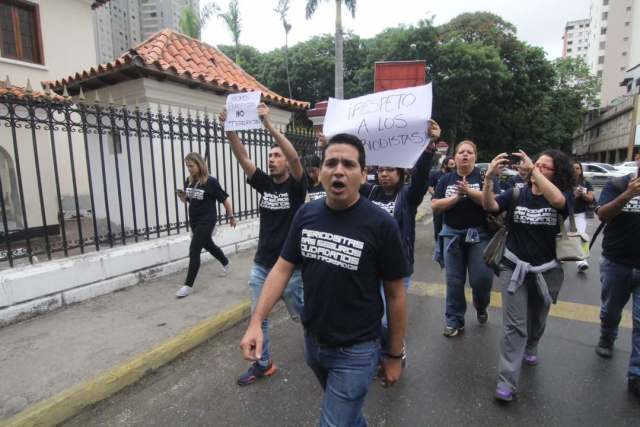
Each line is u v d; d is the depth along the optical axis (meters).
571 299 5.13
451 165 7.57
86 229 8.52
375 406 2.96
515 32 31.78
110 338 3.88
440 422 2.79
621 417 2.82
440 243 4.32
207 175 5.21
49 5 10.80
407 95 2.85
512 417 2.83
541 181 2.87
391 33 28.20
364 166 1.85
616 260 3.26
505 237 3.11
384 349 2.08
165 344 3.73
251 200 7.91
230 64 9.59
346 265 1.80
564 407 2.93
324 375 2.10
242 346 1.86
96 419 2.91
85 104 4.87
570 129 40.69
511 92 30.27
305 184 3.29
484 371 3.44
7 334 3.98
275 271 2.04
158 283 5.52
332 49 31.12
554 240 3.01
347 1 16.08
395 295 1.89
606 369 3.44
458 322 4.09
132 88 6.79
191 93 7.31
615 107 46.47
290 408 2.98
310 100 31.66
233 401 3.08
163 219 7.18
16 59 10.19
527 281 3.07
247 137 7.31
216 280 5.67
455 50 25.34
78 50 11.54
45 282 4.50
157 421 2.87
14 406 2.84
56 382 3.13
